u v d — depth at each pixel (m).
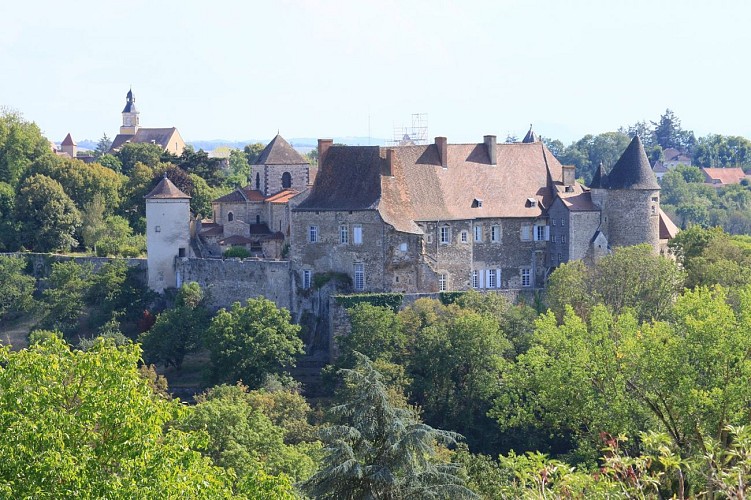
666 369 113.50
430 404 178.00
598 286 198.25
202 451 131.38
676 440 106.19
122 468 76.56
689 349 114.44
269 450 132.75
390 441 98.81
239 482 91.38
